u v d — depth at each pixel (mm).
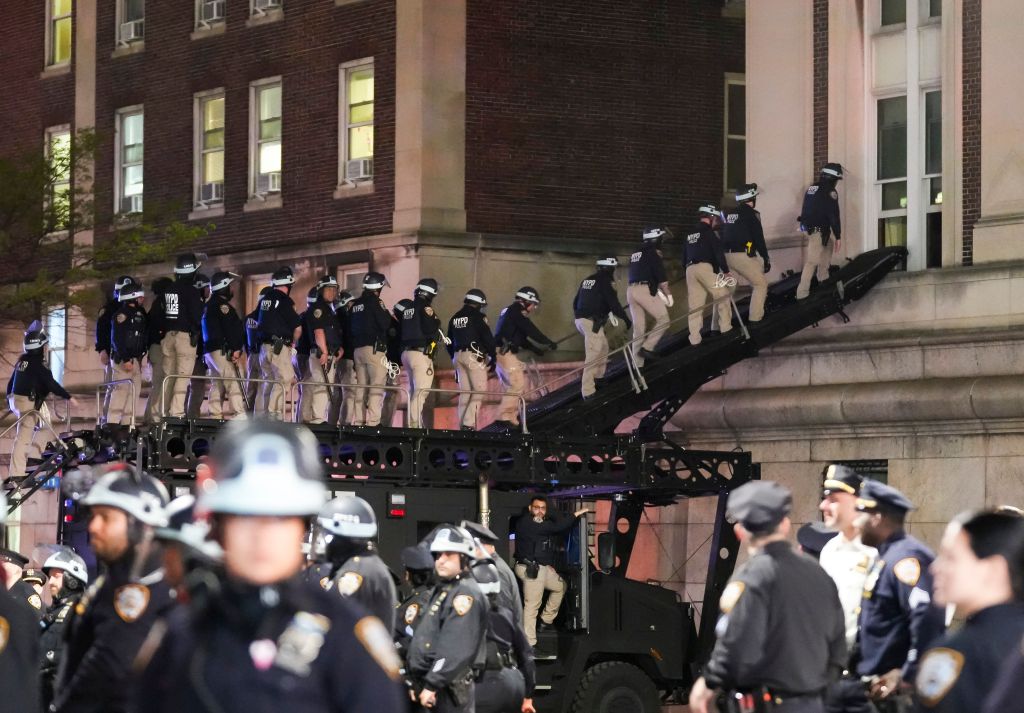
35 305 33906
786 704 8555
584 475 19500
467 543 12000
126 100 37875
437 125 32188
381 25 32844
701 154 34781
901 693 9703
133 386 18969
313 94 34125
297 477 4617
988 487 23672
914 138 26484
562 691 18188
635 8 34250
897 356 25234
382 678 4652
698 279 23797
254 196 35219
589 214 33594
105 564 7801
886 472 24953
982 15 25281
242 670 4586
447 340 22547
